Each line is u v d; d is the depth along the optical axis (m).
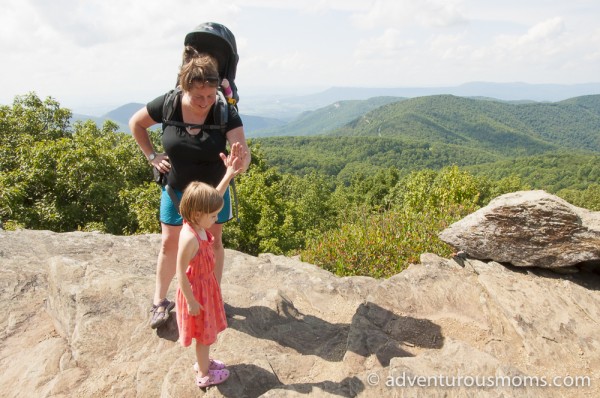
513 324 4.33
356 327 3.97
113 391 3.04
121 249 6.13
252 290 4.68
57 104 24.95
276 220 27.78
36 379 3.21
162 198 3.46
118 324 3.69
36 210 16.84
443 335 4.14
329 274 5.67
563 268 5.30
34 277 4.89
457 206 9.41
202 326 2.85
